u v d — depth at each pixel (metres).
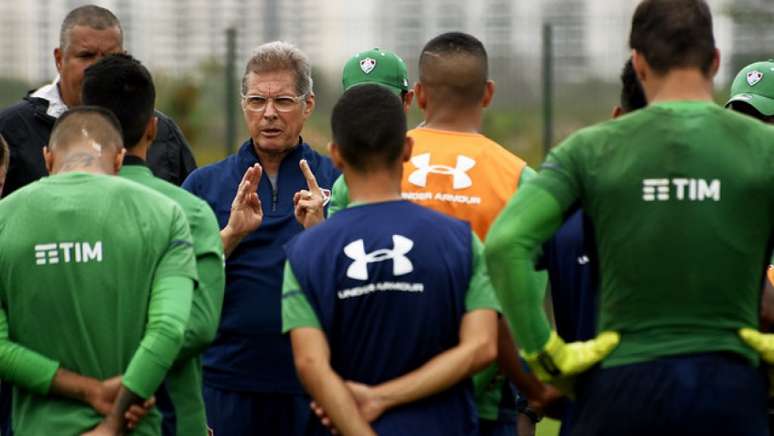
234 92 47.38
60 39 24.45
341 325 15.88
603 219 14.89
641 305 14.74
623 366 14.75
